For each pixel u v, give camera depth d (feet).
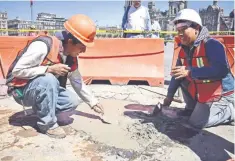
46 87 8.47
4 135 9.06
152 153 8.08
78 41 8.29
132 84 17.70
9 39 17.11
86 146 8.41
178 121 10.83
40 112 8.80
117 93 15.20
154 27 36.94
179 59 10.69
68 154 7.87
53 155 7.78
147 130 9.73
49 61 8.54
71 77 9.78
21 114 11.25
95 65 17.57
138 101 13.69
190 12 8.59
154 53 17.47
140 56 17.54
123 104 13.05
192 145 8.71
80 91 10.03
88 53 17.63
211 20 238.27
